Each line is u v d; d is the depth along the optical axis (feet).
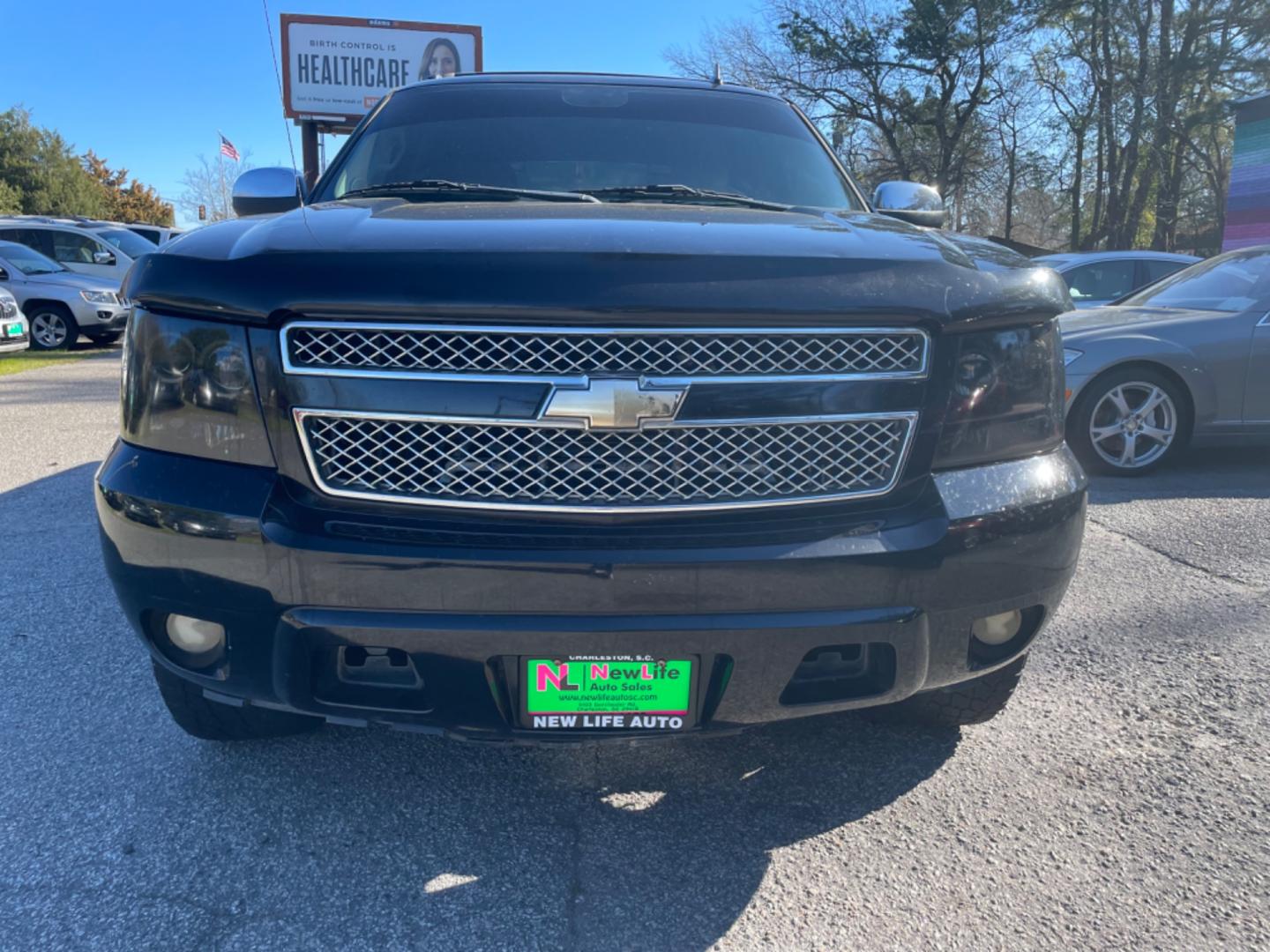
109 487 7.04
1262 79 97.71
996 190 122.31
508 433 6.48
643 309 6.33
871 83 108.06
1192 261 34.35
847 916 7.07
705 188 10.71
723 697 6.83
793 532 6.68
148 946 6.71
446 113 11.59
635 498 6.57
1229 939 6.84
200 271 6.75
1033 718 10.02
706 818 8.32
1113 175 103.50
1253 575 14.30
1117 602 13.23
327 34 75.77
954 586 6.96
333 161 11.34
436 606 6.49
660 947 6.77
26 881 7.37
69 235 57.67
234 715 8.80
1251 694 10.52
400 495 6.59
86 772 8.92
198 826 8.11
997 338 7.20
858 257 6.90
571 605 6.48
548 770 9.08
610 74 12.76
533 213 7.80
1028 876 7.51
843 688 7.17
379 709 6.89
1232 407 20.11
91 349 53.06
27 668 11.07
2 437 24.80
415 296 6.31
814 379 6.66
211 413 6.78
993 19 100.22
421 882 7.43
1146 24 96.78
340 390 6.50
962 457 7.11
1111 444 20.61
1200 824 8.18
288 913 7.07
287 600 6.61
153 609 7.03
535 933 6.89
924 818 8.29
